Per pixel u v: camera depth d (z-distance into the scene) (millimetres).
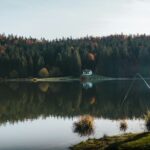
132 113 47312
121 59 172250
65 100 68062
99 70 170375
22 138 30344
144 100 64750
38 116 45562
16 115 46781
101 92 84750
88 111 50656
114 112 48906
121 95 75812
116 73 169625
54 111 51281
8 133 32812
